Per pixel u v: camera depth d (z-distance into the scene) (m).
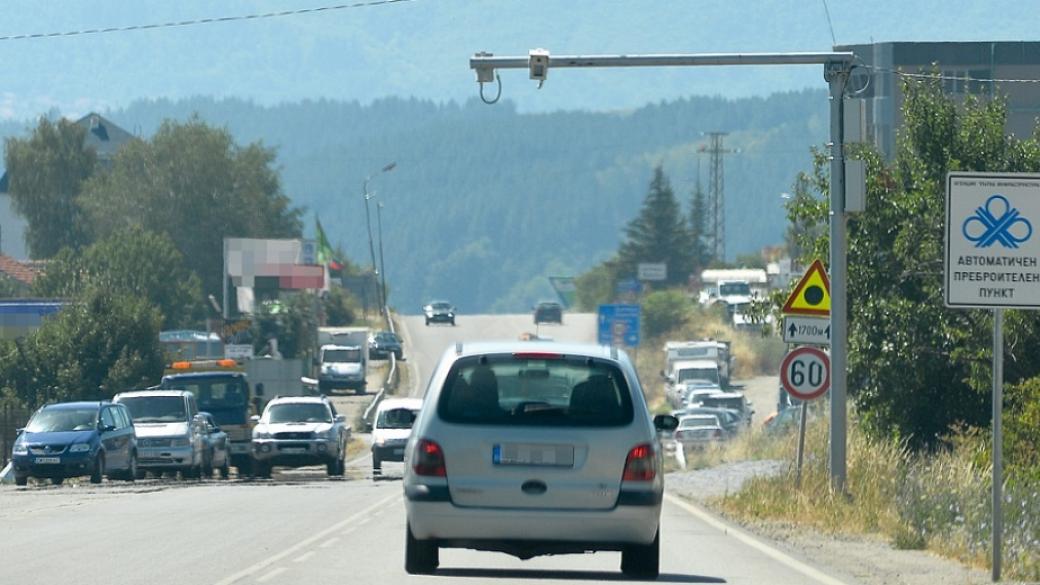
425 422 40.78
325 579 42.75
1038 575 45.38
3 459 128.75
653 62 69.06
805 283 71.69
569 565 47.88
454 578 43.06
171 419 116.88
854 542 57.78
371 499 82.50
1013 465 64.06
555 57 69.31
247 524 63.66
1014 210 42.56
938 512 59.25
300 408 123.75
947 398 84.00
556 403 41.22
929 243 83.81
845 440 69.56
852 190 69.69
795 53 69.25
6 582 42.22
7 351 163.75
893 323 83.44
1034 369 80.12
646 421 40.97
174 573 44.47
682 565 48.78
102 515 69.56
